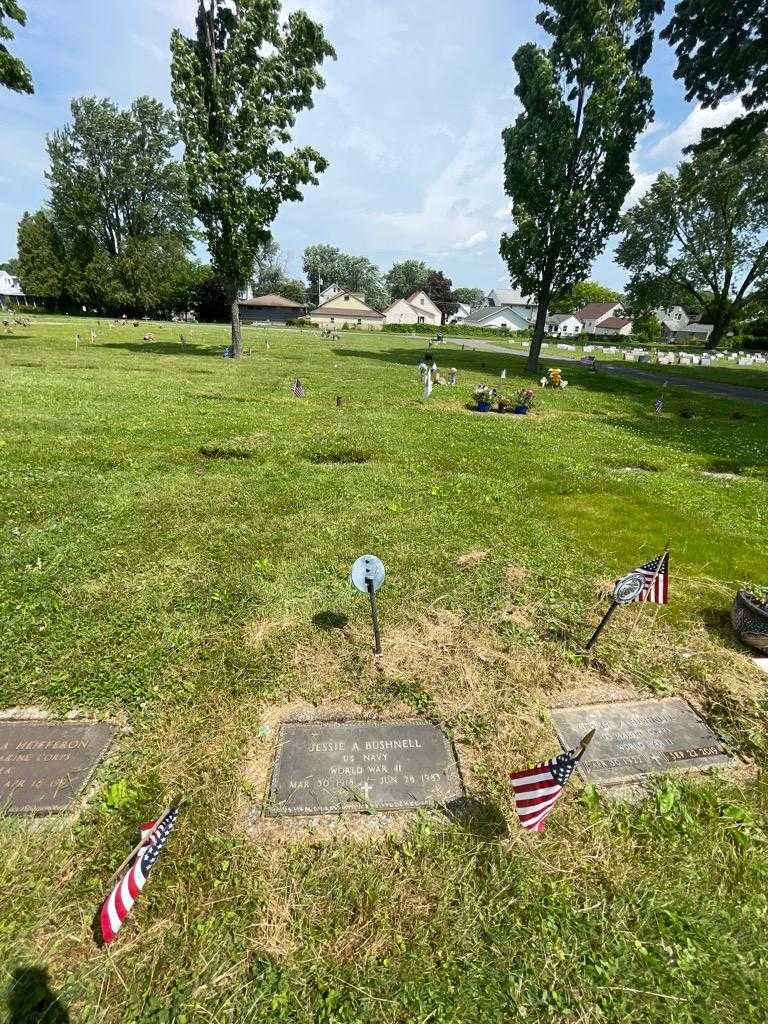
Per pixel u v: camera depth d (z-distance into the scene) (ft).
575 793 10.32
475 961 7.57
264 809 9.59
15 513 21.22
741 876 8.96
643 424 52.75
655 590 13.32
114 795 9.58
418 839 9.21
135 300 221.25
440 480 28.73
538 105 81.35
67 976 7.17
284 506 23.44
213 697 12.05
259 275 371.35
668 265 161.38
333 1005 7.01
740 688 13.37
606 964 7.63
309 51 71.05
